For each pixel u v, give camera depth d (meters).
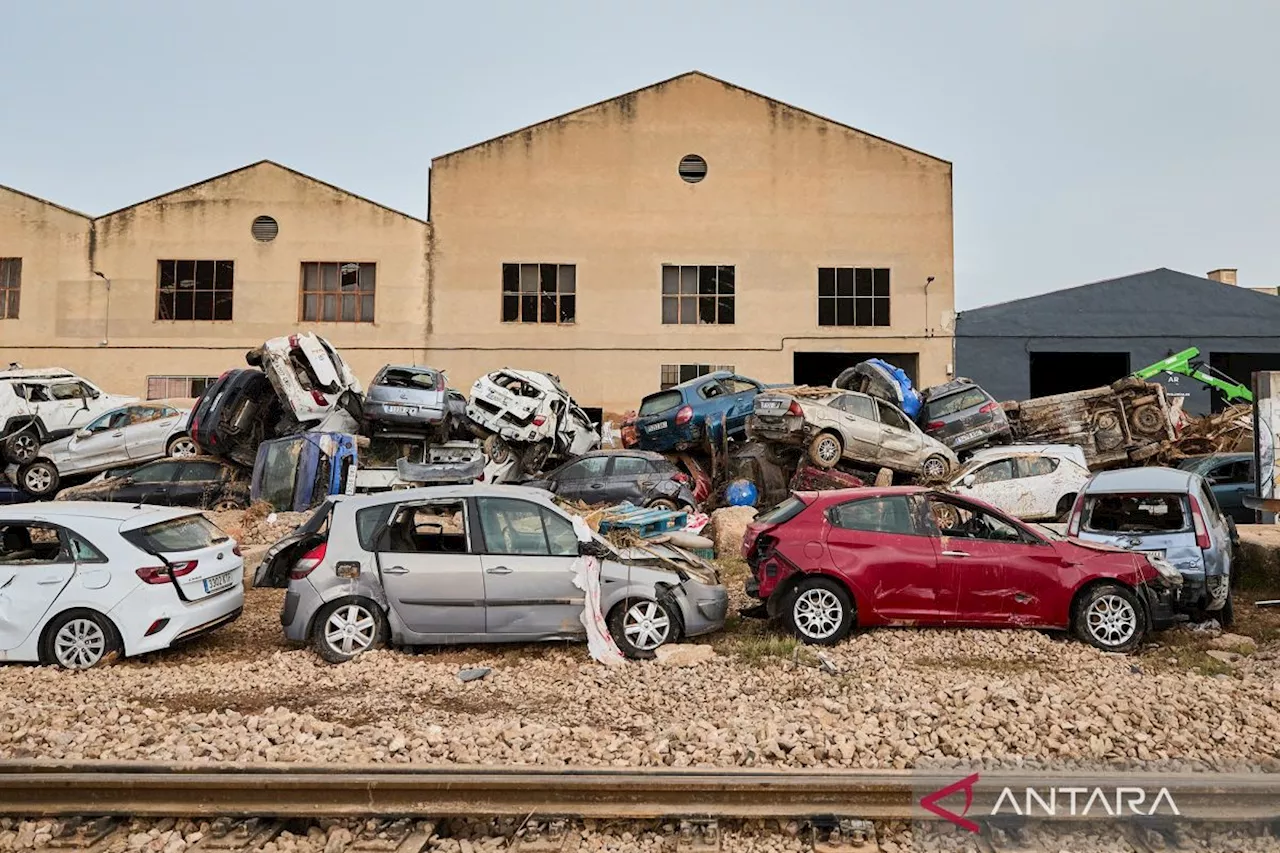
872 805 5.04
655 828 4.93
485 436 18.48
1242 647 8.61
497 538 8.49
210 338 27.61
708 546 10.83
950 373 28.11
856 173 28.47
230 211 27.86
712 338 28.11
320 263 28.00
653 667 7.88
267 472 15.58
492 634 8.30
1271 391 11.28
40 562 8.13
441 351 27.88
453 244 28.02
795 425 16.75
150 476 16.67
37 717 6.49
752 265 28.27
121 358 27.61
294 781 5.08
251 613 10.39
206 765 5.40
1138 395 19.05
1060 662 7.99
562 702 6.95
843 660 8.02
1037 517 15.09
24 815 5.04
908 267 28.39
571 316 28.17
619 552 8.60
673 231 28.25
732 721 6.18
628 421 19.89
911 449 17.77
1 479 19.17
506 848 4.75
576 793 5.07
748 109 28.41
